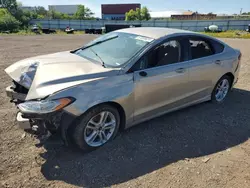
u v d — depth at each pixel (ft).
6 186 7.73
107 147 10.07
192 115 13.47
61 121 8.59
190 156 9.81
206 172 8.88
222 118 13.34
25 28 133.39
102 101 9.17
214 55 13.84
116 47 11.69
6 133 10.69
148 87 10.62
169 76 11.33
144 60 10.61
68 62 10.63
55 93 8.33
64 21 188.34
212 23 170.81
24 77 9.70
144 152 9.90
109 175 8.50
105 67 10.21
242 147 10.66
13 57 29.94
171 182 8.30
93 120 9.53
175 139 10.99
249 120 13.29
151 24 181.88
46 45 47.14
